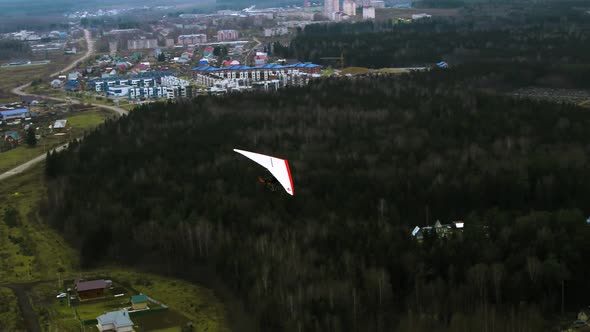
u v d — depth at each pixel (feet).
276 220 560.61
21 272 561.84
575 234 503.20
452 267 478.18
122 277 547.90
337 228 536.83
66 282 542.57
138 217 594.24
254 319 466.29
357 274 476.95
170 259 559.79
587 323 446.60
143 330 465.06
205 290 522.47
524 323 436.35
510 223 540.93
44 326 471.21
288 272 475.31
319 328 432.66
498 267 468.34
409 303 465.06
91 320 476.95
